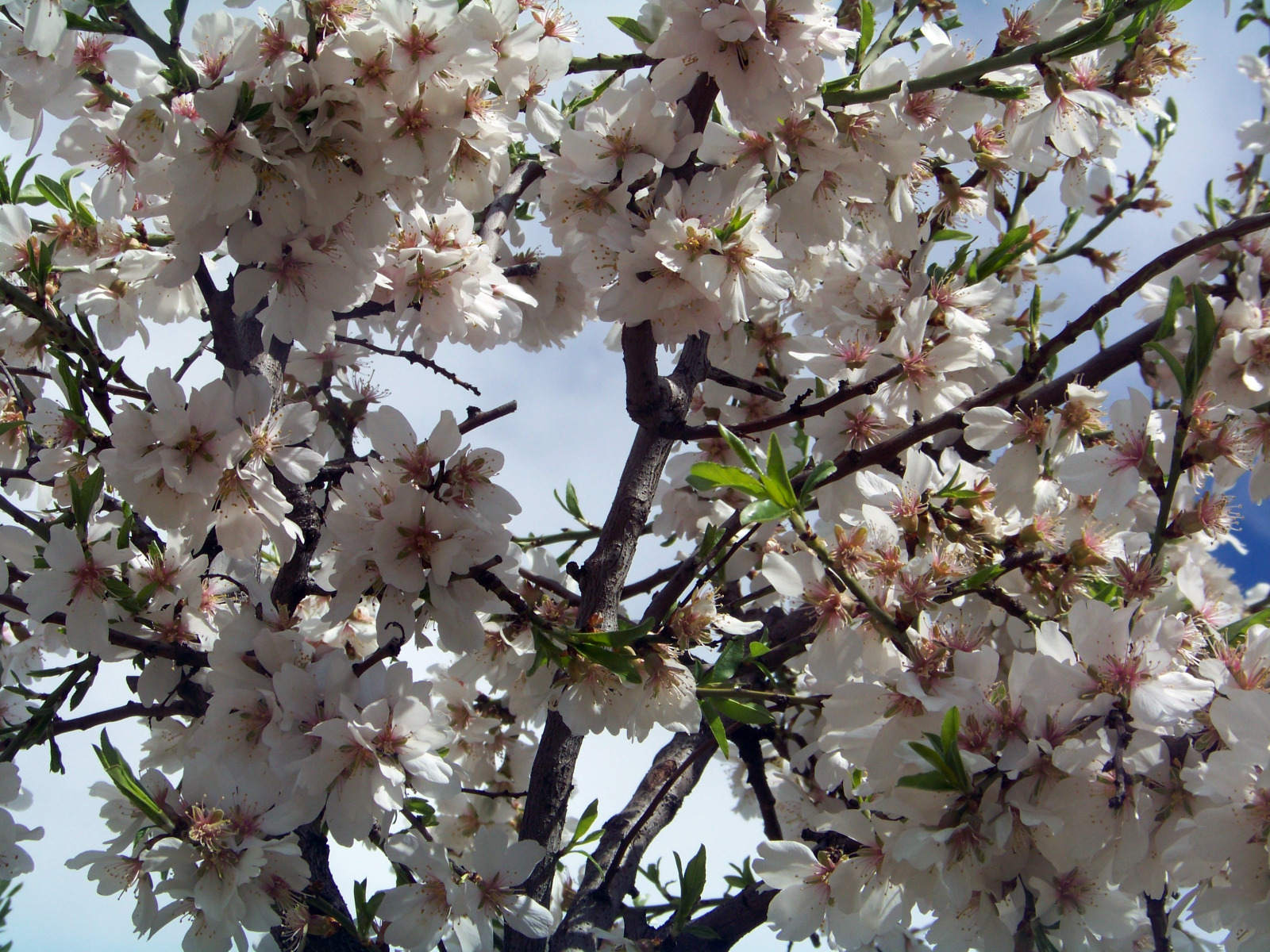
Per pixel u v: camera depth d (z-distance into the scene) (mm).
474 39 640
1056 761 597
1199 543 729
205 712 687
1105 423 676
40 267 685
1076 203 764
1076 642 609
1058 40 662
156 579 687
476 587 642
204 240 650
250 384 659
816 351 733
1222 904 591
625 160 660
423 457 644
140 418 647
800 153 683
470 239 717
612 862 712
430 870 662
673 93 664
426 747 638
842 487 702
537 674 710
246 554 662
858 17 788
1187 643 631
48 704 682
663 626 651
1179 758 606
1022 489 676
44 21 632
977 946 620
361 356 807
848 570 645
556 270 793
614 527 721
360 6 634
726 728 772
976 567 665
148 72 670
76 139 707
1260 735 587
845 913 653
